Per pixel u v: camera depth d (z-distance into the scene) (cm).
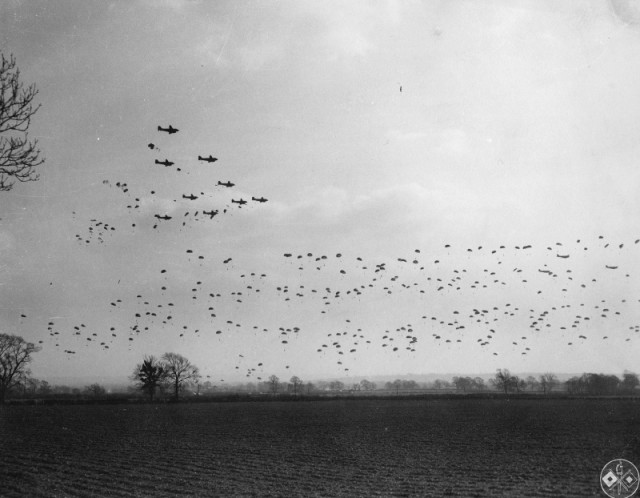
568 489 1552
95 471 1905
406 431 3512
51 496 1430
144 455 2366
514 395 9481
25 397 10400
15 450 2541
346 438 3098
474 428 3647
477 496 1460
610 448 2475
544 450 2447
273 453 2441
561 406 6294
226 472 1892
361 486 1617
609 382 11788
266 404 7719
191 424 4188
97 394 11900
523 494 1484
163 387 9062
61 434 3369
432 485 1630
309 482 1689
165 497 1438
